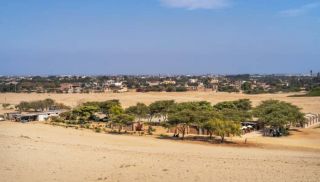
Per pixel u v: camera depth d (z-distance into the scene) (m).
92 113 129.25
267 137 93.19
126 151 52.50
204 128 88.69
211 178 33.81
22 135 68.00
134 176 34.59
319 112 161.75
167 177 34.16
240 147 75.81
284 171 37.25
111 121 106.38
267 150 70.25
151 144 72.12
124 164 39.94
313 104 188.75
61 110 163.88
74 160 42.03
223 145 78.44
